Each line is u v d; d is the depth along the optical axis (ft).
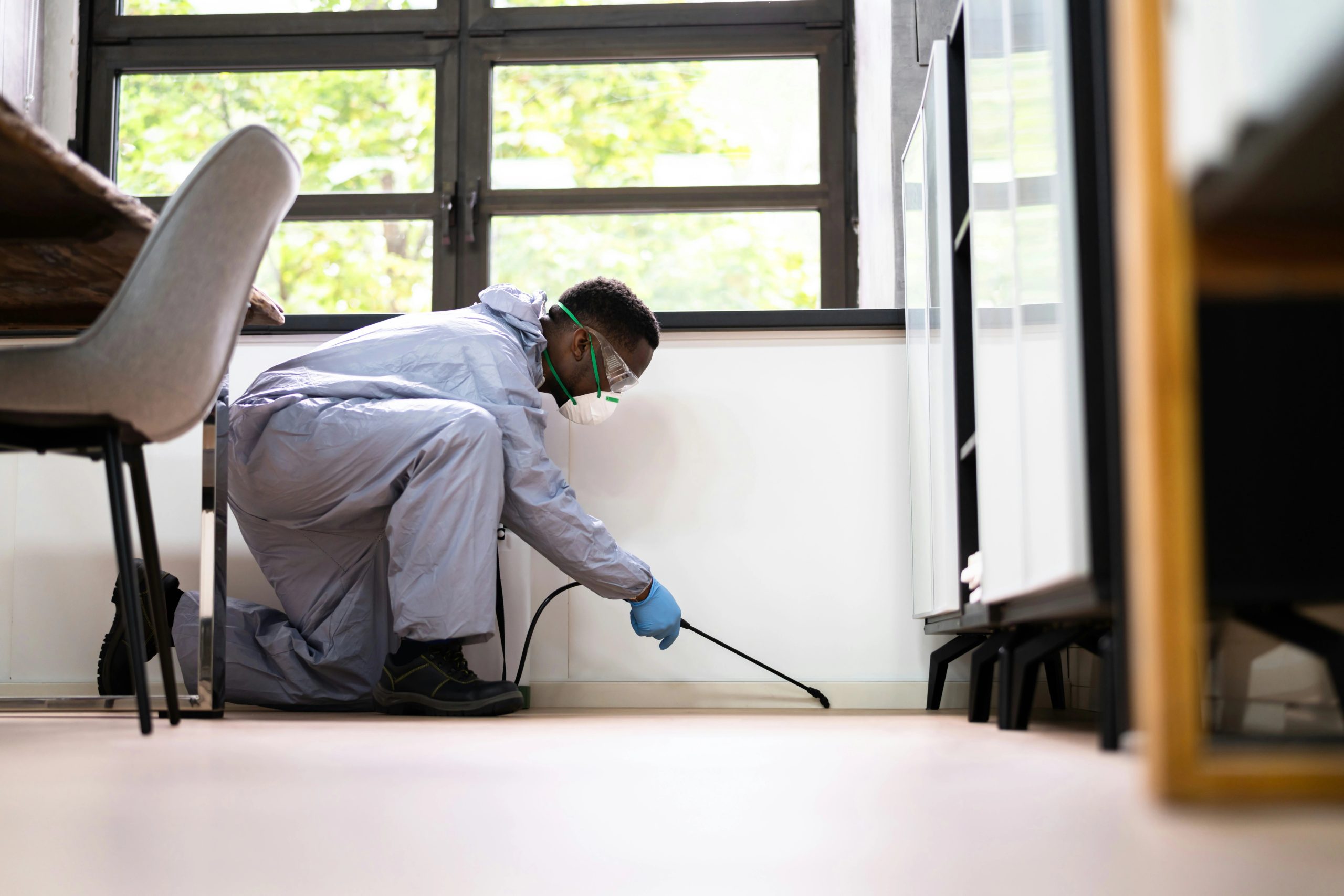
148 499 5.38
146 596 7.48
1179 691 1.69
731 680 7.94
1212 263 2.26
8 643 7.83
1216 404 3.59
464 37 12.41
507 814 2.55
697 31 12.31
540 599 8.00
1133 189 1.82
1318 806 1.66
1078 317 3.69
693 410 8.16
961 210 6.43
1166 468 1.73
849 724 5.88
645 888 1.79
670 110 12.42
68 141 12.14
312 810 2.61
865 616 7.98
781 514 8.07
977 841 2.14
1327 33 2.06
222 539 6.63
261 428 7.03
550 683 7.94
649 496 8.11
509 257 12.22
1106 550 3.65
